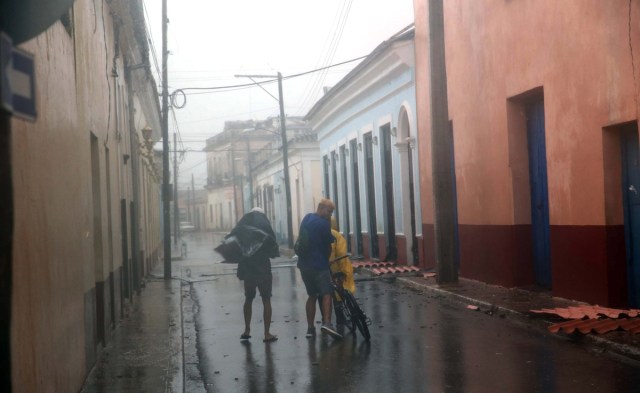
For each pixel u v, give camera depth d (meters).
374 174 22.94
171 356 8.35
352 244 26.38
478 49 14.23
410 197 19.94
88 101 8.12
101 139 9.44
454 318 10.84
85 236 7.40
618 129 10.17
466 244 15.34
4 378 2.55
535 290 12.75
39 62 5.14
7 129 2.46
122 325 10.94
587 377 6.88
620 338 8.05
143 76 18.27
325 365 7.97
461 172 15.46
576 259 10.95
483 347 8.52
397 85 19.84
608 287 10.21
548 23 11.46
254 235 9.65
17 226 4.33
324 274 9.56
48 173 5.43
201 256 34.88
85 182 7.57
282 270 23.17
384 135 22.05
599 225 10.33
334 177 29.31
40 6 3.19
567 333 8.67
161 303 13.79
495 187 13.75
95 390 6.72
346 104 25.38
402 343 9.02
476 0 14.20
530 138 13.09
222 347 9.37
